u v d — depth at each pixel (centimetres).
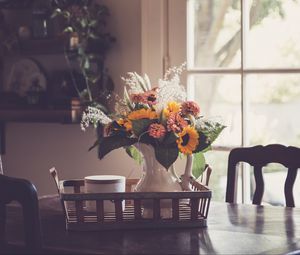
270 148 245
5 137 341
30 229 161
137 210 191
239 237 181
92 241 176
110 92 312
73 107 307
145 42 307
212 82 302
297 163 239
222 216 210
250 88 295
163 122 195
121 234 185
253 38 293
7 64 338
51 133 332
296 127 288
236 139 298
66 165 329
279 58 288
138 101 200
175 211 192
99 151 199
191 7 304
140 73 310
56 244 172
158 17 304
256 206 228
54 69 327
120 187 204
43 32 317
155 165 200
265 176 294
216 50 301
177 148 194
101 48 310
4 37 325
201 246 171
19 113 319
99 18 310
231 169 252
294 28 285
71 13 303
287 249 167
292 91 287
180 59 305
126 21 312
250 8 293
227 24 299
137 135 194
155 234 184
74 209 214
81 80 312
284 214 214
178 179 204
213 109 303
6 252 164
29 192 159
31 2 322
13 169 340
